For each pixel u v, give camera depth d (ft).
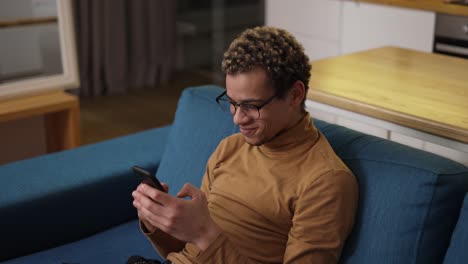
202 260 4.27
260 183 4.67
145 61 16.90
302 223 4.26
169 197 4.20
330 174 4.30
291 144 4.59
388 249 4.24
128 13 16.42
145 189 4.26
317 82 6.18
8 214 5.82
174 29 17.34
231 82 4.41
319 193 4.27
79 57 15.78
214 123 6.07
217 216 4.85
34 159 6.78
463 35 10.44
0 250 5.85
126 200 6.63
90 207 6.36
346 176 4.34
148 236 4.84
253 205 4.62
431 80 6.18
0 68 8.98
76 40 15.52
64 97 9.45
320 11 12.94
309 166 4.47
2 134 9.48
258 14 16.92
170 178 6.25
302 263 4.21
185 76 17.95
